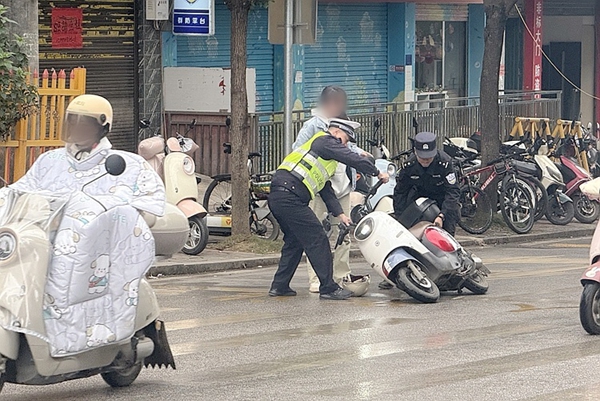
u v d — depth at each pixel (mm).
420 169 15258
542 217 24750
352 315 13648
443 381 9938
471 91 37094
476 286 15266
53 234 8836
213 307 14273
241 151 19594
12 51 17719
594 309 12156
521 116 32094
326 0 31422
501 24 23422
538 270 18047
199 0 25406
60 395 9617
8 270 8641
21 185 9195
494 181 23141
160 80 26703
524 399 9242
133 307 9109
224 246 19359
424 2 34312
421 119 29328
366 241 14703
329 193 15016
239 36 19438
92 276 8891
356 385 9820
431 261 14633
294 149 15648
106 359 9242
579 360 10859
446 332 12453
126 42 26094
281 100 30219
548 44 40438
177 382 10070
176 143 18938
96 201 8938
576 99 40062
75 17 25016
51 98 18500
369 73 33375
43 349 8688
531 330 12555
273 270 18328
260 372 10453
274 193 14758
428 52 35719
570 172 24594
